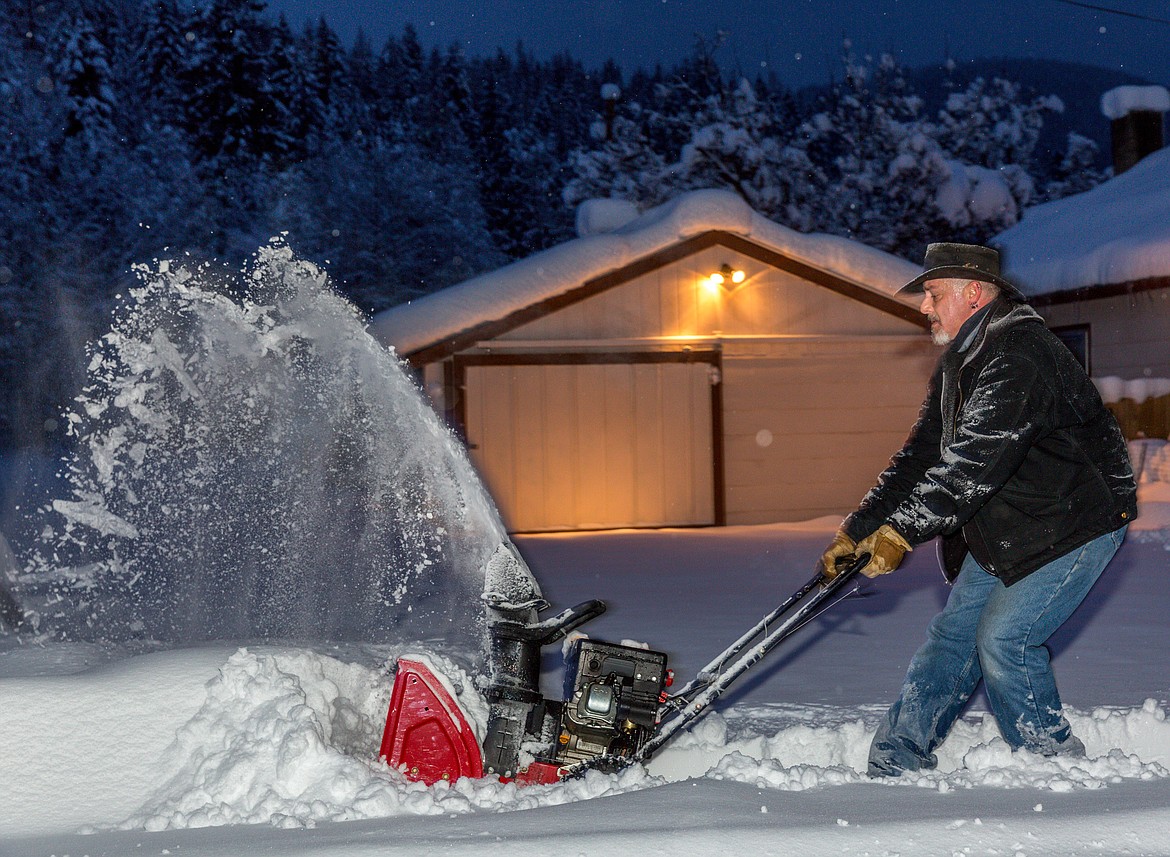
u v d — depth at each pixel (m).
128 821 3.29
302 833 2.98
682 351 16.39
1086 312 18.72
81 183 39.00
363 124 63.41
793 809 2.97
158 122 48.53
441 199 49.25
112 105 46.47
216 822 3.22
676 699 3.80
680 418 16.44
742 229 16.25
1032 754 3.55
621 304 16.23
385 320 15.78
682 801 3.06
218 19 53.47
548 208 64.25
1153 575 10.30
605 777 3.48
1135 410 16.86
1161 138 24.36
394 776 3.60
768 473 16.67
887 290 16.70
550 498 16.00
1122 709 4.74
